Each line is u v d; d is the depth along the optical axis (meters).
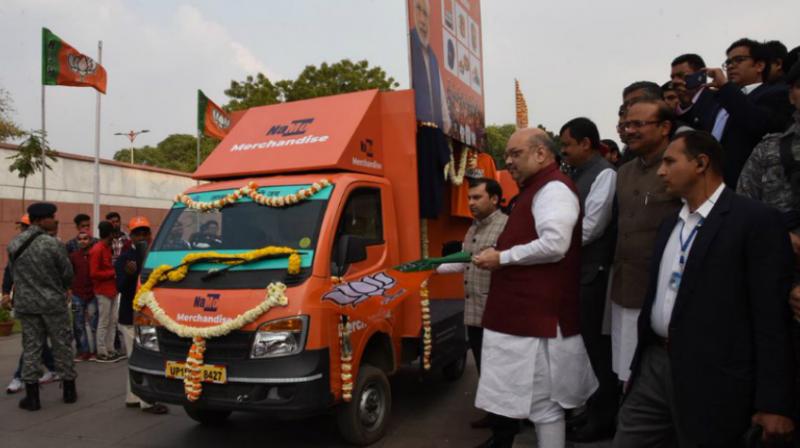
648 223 3.47
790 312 2.39
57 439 5.08
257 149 5.36
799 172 2.64
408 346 5.45
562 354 3.24
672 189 2.71
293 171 5.04
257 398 4.02
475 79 8.23
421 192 5.80
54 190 14.93
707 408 2.49
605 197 4.08
